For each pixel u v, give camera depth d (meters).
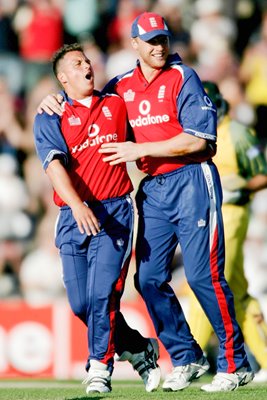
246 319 28.92
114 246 21.69
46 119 21.59
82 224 20.78
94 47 50.78
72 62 21.58
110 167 21.67
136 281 22.36
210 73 51.19
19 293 39.88
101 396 21.16
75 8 52.47
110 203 21.78
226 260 27.94
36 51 51.78
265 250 38.78
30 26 51.84
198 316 27.39
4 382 30.45
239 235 28.03
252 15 54.66
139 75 21.92
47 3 52.34
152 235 21.95
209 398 20.28
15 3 52.41
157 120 21.66
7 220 41.34
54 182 21.19
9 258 40.38
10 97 47.59
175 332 22.36
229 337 21.92
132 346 22.61
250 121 49.78
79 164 21.64
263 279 37.41
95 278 21.69
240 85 51.69
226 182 27.92
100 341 21.86
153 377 22.64
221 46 52.62
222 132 28.23
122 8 52.91
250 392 21.61
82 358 33.66
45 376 33.69
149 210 21.97
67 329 33.75
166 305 22.25
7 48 51.81
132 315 33.75
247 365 22.20
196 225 21.50
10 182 43.78
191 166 21.62
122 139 21.94
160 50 21.33
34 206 42.97
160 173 21.73
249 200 28.38
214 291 21.70
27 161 46.34
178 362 22.44
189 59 52.41
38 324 33.84
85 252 22.08
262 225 39.84
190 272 21.72
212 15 53.78
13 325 33.88
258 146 28.33
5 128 46.81
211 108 21.38
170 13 53.19
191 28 53.78
